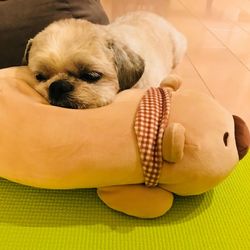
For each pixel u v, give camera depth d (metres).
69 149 0.80
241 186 1.02
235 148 0.90
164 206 0.87
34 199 0.94
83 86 0.93
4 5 1.20
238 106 1.62
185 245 0.83
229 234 0.87
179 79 1.04
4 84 0.90
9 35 1.21
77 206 0.92
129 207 0.87
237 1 3.39
